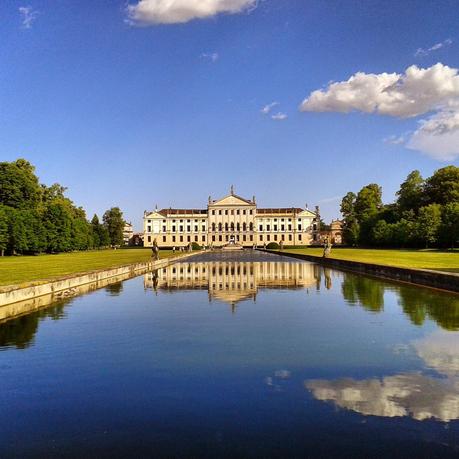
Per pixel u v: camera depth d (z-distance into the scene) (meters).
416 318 20.41
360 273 47.19
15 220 91.44
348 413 10.06
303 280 39.28
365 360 13.91
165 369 13.20
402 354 14.52
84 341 16.70
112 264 56.72
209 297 28.73
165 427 9.51
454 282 28.41
